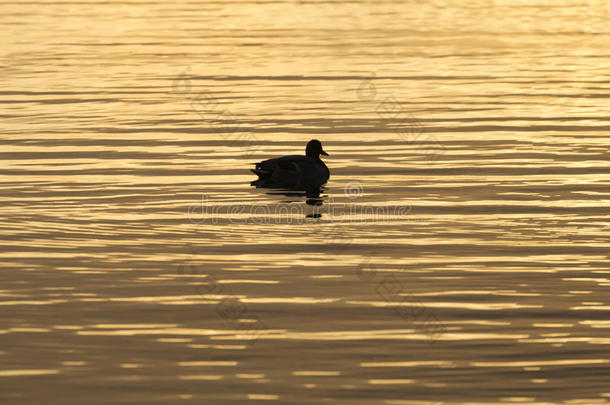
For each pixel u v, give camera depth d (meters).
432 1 53.50
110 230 16.38
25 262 14.64
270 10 49.25
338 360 11.20
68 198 18.45
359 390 10.46
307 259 14.91
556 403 10.23
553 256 15.08
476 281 13.93
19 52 36.56
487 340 11.80
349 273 14.26
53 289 13.48
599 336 11.95
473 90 29.84
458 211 17.66
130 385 10.54
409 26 43.50
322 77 31.75
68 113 26.80
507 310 12.80
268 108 27.31
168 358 11.23
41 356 11.24
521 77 31.94
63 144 23.28
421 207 17.92
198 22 44.81
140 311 12.68
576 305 13.00
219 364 11.09
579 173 20.42
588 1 53.31
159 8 50.31
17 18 45.78
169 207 17.86
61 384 10.55
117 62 34.62
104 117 26.33
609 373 10.94
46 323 12.23
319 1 53.22
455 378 10.77
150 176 20.25
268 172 19.53
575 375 10.88
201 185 19.52
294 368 10.99
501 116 26.31
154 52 36.59
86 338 11.77
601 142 23.28
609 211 17.61
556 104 27.86
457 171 20.67
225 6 51.16
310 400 10.23
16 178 20.00
